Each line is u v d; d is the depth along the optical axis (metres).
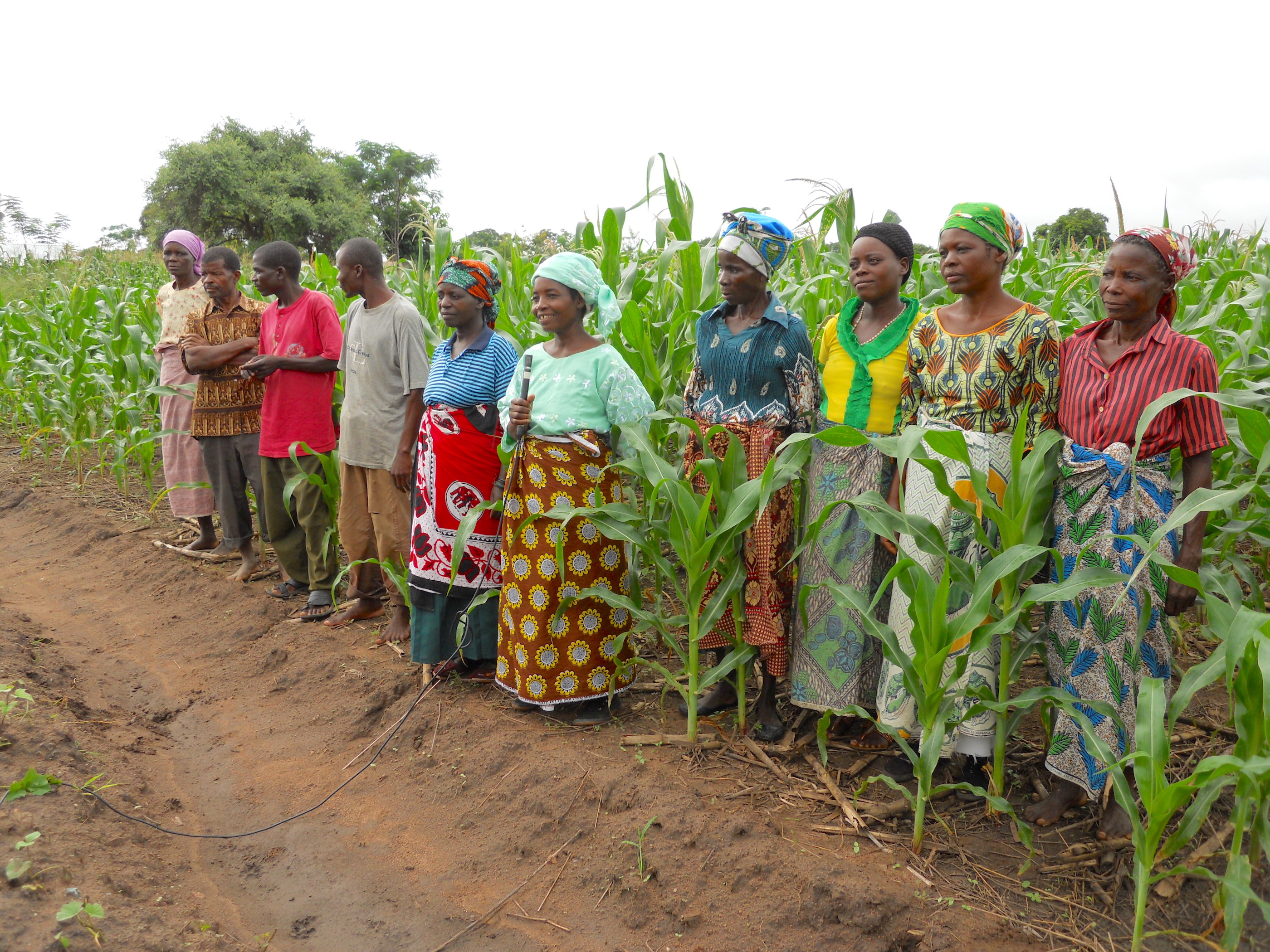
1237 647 1.91
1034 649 2.78
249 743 3.75
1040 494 2.58
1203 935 2.27
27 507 7.09
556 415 3.28
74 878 2.60
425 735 3.56
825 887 2.45
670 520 3.22
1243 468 3.58
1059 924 2.36
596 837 2.88
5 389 8.45
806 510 3.18
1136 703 2.39
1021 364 2.65
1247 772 1.89
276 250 4.57
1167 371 2.42
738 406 3.16
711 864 2.64
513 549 3.41
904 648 2.87
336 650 4.27
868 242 2.90
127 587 5.46
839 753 3.22
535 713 3.58
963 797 2.89
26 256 16.39
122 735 3.72
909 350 2.87
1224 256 5.67
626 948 2.54
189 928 2.58
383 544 4.27
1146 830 2.13
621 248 4.95
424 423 3.71
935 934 2.32
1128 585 2.12
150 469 6.69
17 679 3.80
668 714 3.57
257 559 5.49
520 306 5.21
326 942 2.71
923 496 2.77
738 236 2.97
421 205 5.68
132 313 7.84
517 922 2.69
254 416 4.99
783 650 3.15
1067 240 6.36
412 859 3.00
